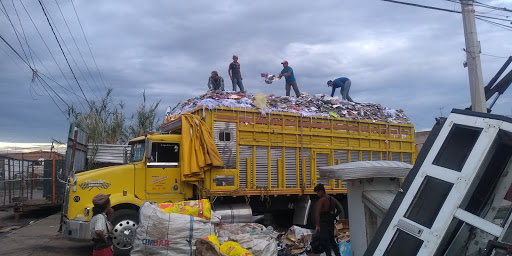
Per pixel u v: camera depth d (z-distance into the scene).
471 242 4.25
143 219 6.98
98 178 8.68
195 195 9.49
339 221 9.16
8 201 16.05
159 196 9.12
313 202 10.59
